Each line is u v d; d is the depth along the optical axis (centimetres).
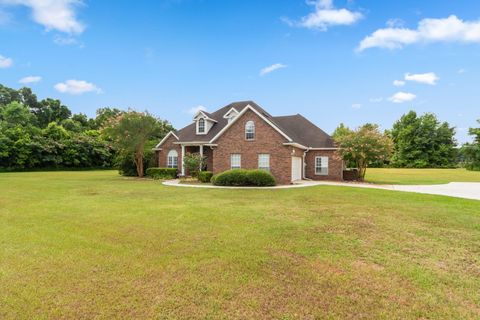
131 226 732
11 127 4356
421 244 602
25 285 404
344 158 2333
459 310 349
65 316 330
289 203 1095
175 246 575
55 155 4347
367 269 470
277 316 333
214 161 2212
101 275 439
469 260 516
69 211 930
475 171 4675
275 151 2048
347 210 952
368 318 331
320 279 430
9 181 2117
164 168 2534
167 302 361
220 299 369
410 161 6103
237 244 589
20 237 636
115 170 4591
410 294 388
